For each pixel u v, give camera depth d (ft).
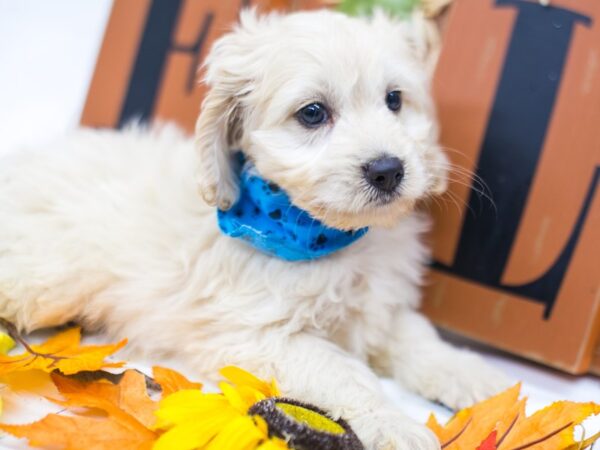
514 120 1.22
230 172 1.04
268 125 0.98
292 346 0.99
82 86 1.55
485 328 1.24
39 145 1.30
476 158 1.24
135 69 1.45
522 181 1.21
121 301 1.10
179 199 1.12
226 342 1.00
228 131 1.06
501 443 0.85
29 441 0.80
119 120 1.45
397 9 1.29
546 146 1.20
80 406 0.88
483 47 1.24
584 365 1.17
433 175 1.04
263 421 0.82
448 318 1.27
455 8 1.26
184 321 1.04
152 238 1.09
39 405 0.91
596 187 1.17
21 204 1.16
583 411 0.86
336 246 1.02
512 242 1.22
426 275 1.28
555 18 1.21
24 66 1.56
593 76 1.18
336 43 0.96
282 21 1.05
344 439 0.81
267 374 0.96
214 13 1.41
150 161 1.21
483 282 1.24
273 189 1.01
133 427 0.83
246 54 1.02
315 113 0.97
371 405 0.90
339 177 0.91
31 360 0.93
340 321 1.07
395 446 0.84
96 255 1.10
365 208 0.91
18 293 1.10
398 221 1.05
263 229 1.00
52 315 1.13
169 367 1.07
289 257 1.01
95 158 1.22
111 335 1.15
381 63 0.98
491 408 0.91
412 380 1.07
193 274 1.05
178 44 1.43
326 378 0.93
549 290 1.20
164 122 1.41
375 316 1.09
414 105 1.08
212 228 1.06
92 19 1.55
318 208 0.94
